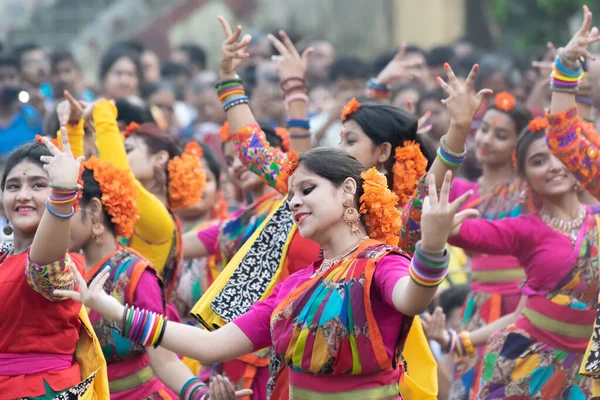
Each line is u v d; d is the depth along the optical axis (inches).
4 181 370.6
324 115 897.5
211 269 516.7
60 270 351.9
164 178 493.7
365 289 317.4
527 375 454.3
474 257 575.8
